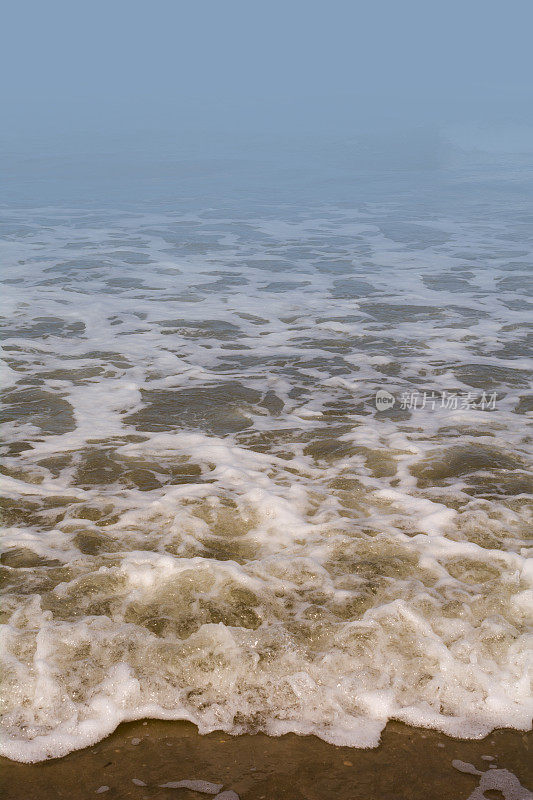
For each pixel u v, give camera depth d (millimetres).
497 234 12633
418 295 8836
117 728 2574
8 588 3240
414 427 5168
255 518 3867
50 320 7715
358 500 4082
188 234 12578
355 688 2721
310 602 3184
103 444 4828
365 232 12820
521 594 3191
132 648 2857
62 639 2877
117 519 3855
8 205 15414
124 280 9477
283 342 7148
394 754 2490
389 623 3000
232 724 2596
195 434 5004
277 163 22750
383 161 23328
